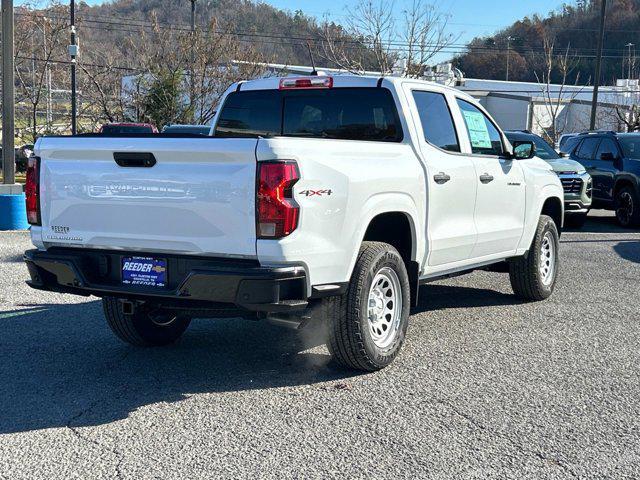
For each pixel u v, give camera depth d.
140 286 4.80
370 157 5.15
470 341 6.23
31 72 31.23
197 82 31.33
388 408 4.61
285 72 33.66
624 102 44.94
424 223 5.78
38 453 3.94
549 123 50.75
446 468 3.77
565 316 7.21
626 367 5.54
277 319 4.82
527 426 4.35
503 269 8.00
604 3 32.41
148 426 4.32
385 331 5.44
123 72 34.00
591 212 19.66
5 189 14.18
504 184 6.98
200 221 4.54
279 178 4.36
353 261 4.96
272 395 4.85
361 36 27.78
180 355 5.80
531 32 66.69
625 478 3.69
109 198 4.81
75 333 6.42
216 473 3.70
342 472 3.72
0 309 7.25
